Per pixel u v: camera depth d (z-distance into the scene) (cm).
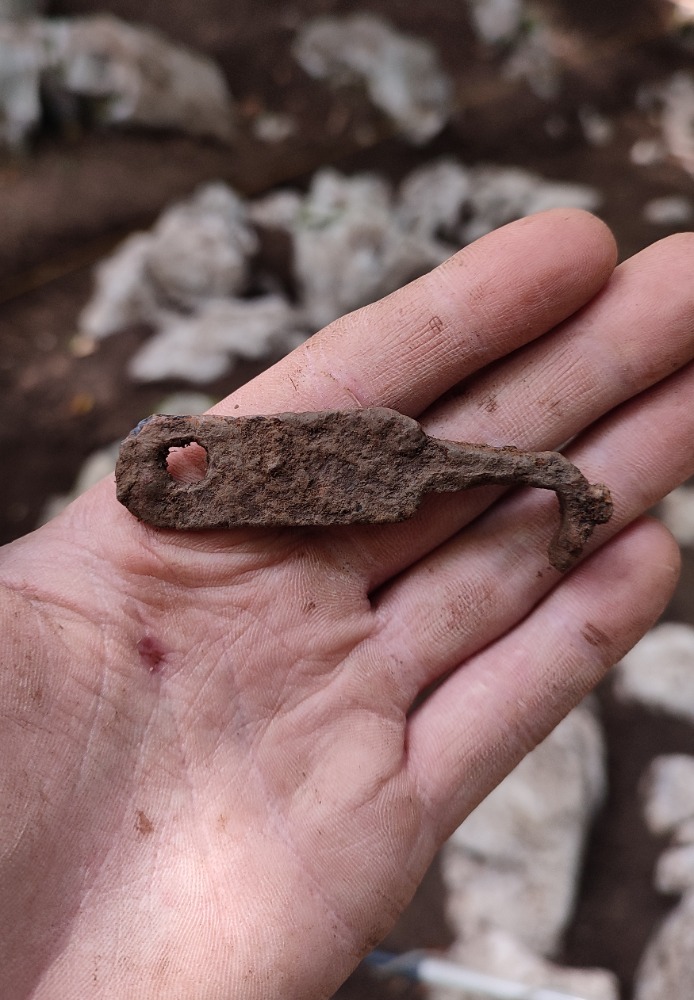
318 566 21
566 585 22
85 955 18
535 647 22
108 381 39
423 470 21
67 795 18
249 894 19
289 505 20
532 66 57
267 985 18
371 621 21
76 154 47
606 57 58
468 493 21
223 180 49
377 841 20
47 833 18
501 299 20
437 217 48
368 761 21
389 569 22
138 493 20
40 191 45
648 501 22
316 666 21
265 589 21
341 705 21
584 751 29
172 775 19
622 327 21
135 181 47
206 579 20
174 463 21
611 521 22
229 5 55
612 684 31
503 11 58
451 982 26
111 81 47
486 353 21
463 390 22
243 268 43
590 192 51
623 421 22
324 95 54
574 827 28
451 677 22
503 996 26
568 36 60
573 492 21
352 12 57
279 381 21
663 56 60
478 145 53
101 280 43
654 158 54
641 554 22
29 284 43
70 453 36
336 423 21
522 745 22
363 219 45
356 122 53
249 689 20
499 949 26
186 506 20
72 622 19
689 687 30
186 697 20
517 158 53
